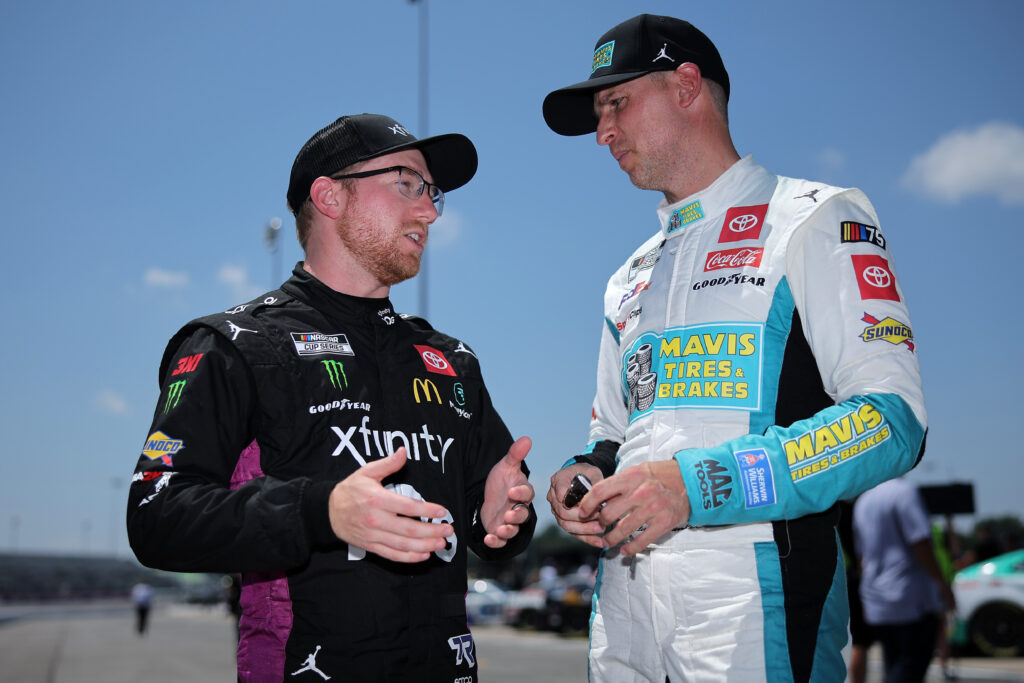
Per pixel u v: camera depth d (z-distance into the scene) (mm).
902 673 4074
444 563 1763
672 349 1812
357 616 1601
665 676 1698
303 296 1855
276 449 1687
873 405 1564
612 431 2188
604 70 1973
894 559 4090
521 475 1849
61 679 9352
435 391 1915
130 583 119000
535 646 13891
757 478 1517
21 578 102688
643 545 1503
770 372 1697
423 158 2018
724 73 2035
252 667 1624
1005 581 8398
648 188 2047
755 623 1580
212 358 1659
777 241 1762
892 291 1686
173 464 1566
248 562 1455
